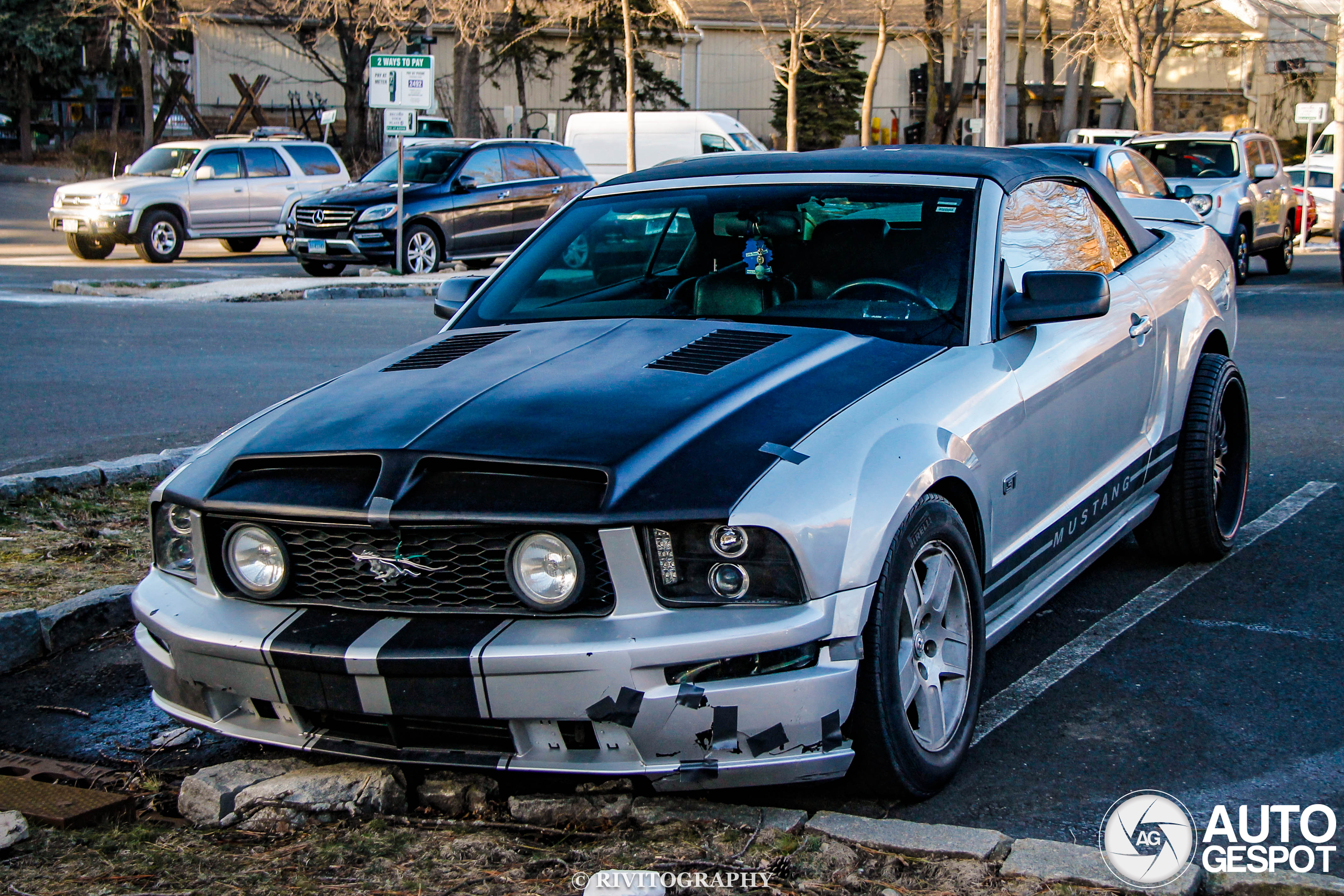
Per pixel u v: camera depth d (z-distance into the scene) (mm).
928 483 3299
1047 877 2840
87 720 4070
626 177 4938
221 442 3668
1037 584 4277
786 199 4398
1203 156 18250
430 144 20328
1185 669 4320
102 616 4773
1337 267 21641
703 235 4395
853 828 3064
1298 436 7871
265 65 41406
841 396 3424
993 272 4035
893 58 48125
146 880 2949
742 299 4109
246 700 3303
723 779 3014
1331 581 5184
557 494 3041
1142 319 4863
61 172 44375
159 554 3570
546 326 4172
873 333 3902
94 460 7188
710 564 3000
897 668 3197
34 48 49531
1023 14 41906
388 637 3059
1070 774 3559
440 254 19266
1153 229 5828
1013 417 3820
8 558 5375
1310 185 30797
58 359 10906
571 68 42844
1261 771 3561
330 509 3156
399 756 3127
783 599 3006
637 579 2984
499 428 3252
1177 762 3623
